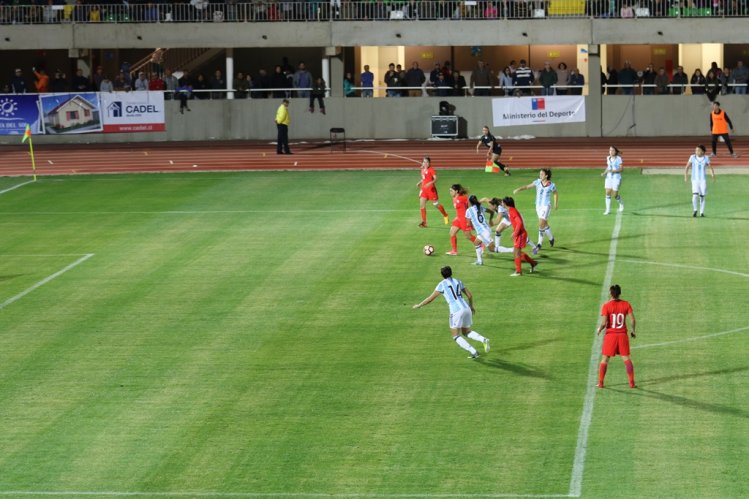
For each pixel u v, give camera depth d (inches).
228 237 1541.6
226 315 1211.2
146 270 1391.5
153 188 1905.8
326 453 882.1
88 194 1871.3
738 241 1439.5
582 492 805.2
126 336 1158.3
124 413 970.1
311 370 1050.7
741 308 1179.9
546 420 929.5
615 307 979.9
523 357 1066.1
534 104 2456.9
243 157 2209.6
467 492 811.4
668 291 1242.0
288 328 1165.1
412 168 2043.6
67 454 895.7
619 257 1375.5
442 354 1079.6
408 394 989.8
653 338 1104.2
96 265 1421.0
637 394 975.0
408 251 1434.5
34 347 1135.6
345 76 2615.7
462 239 1487.5
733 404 947.3
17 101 2450.8
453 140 2429.9
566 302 1214.9
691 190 1763.0
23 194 1886.1
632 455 860.6
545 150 2236.7
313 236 1530.5
